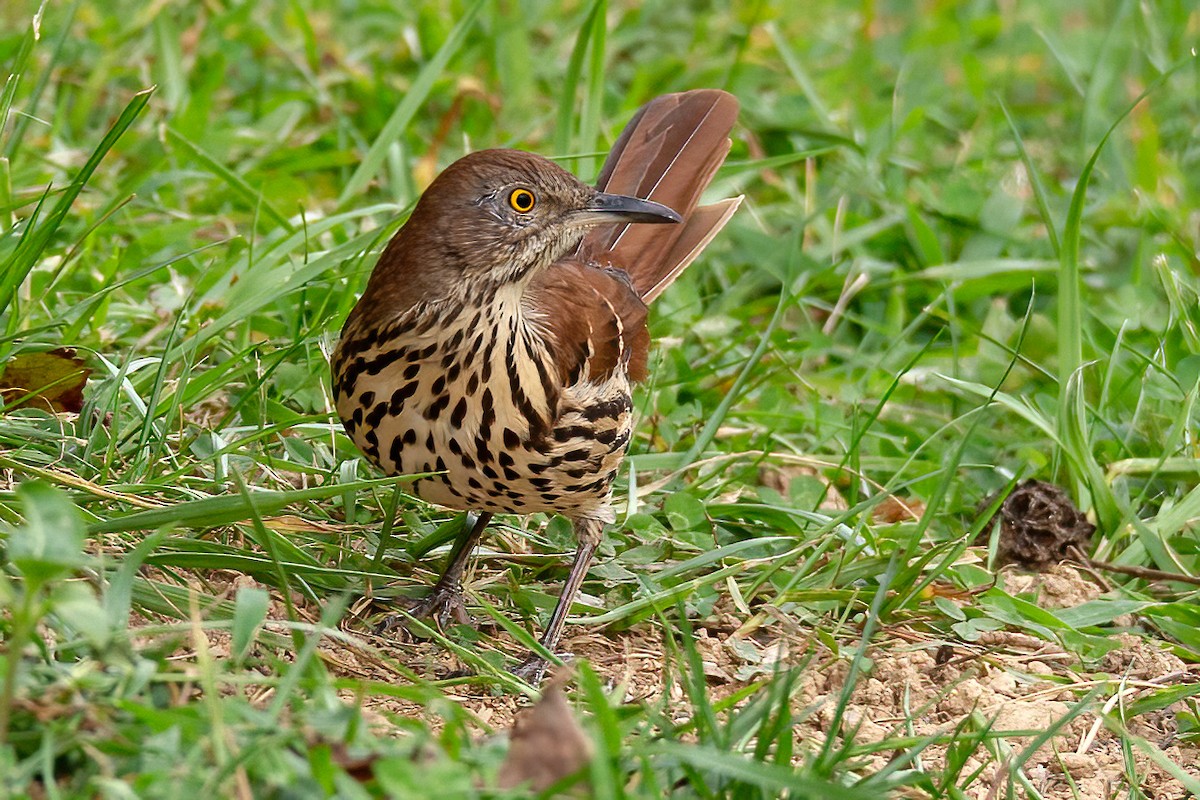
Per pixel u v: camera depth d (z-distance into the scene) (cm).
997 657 923
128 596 684
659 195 1167
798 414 1176
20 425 939
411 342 849
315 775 567
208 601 782
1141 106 1706
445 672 857
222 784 575
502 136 1557
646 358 1062
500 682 823
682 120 1205
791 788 602
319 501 987
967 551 1039
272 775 569
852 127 1656
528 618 931
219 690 716
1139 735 850
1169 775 809
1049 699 876
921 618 956
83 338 1073
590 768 568
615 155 1188
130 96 1514
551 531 1021
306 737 607
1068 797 783
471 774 584
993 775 781
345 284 1172
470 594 918
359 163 1461
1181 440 1117
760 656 896
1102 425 1152
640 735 713
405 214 1117
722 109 1212
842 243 1387
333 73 1612
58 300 1145
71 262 1187
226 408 1084
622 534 1027
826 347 1270
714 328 1281
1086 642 931
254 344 1073
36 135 1404
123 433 983
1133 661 924
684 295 1323
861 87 1753
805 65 1848
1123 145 1694
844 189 1408
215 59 1475
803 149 1552
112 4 1692
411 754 596
